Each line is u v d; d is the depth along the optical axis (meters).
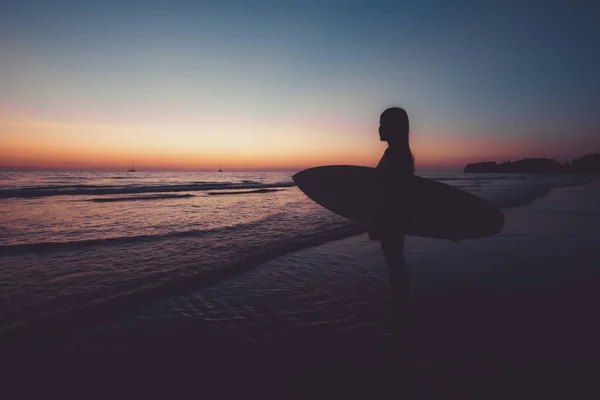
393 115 2.57
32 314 2.77
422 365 2.12
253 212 9.82
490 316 2.84
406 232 2.76
